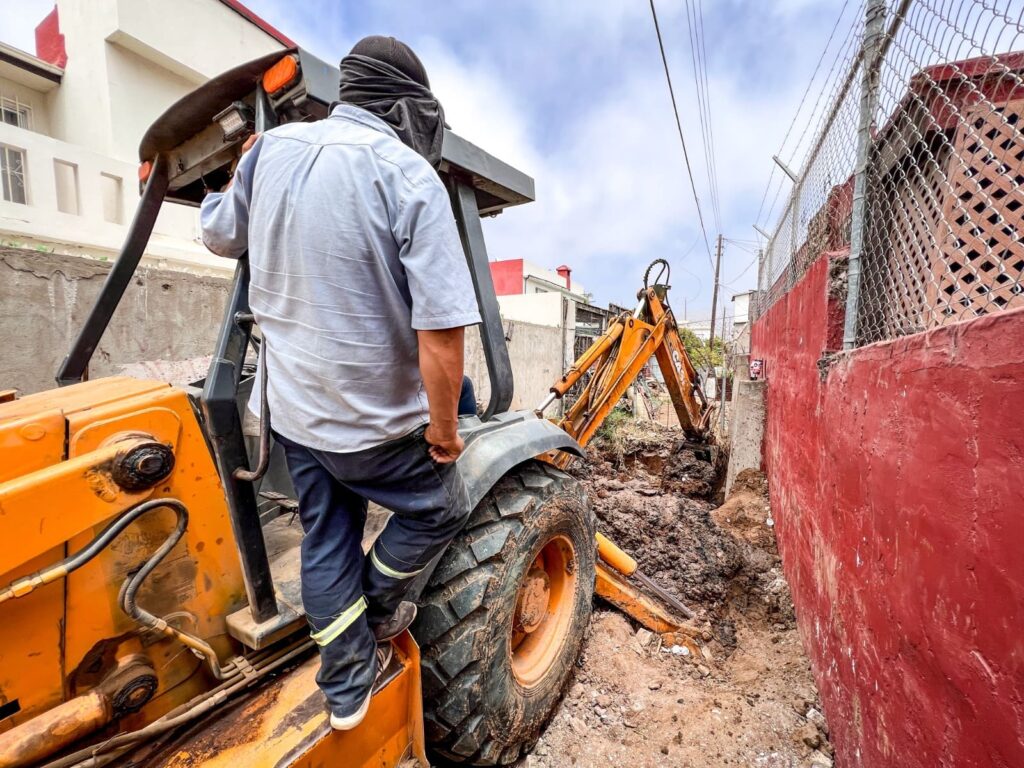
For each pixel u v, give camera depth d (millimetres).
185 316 4031
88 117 6773
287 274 1146
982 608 1116
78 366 2021
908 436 1522
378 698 1419
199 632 1289
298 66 1290
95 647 1104
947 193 1971
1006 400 1050
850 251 2559
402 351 1202
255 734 1241
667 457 7641
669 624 2910
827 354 2754
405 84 1270
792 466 3602
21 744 965
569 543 2311
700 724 2256
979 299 1688
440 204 1134
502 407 2203
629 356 4980
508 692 1861
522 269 24984
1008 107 1710
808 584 2805
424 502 1303
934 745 1300
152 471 1109
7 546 933
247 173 1241
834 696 2145
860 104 2379
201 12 7254
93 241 4984
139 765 1148
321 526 1303
